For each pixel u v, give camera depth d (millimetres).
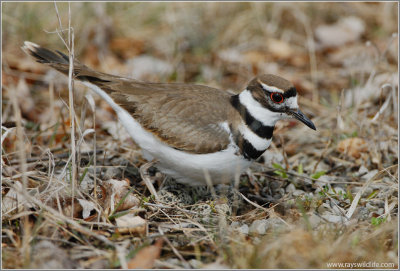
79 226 8039
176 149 9633
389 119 13031
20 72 14633
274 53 17016
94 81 10344
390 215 9180
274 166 11328
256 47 17375
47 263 7492
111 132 12633
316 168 11664
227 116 9727
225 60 16438
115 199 9172
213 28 17562
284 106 9656
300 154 12266
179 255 7828
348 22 18688
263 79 9695
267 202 10219
